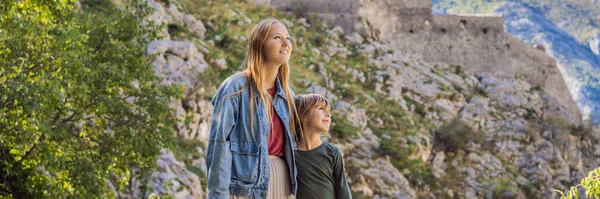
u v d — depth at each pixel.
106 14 52.38
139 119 27.61
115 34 28.25
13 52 24.22
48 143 25.08
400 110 61.19
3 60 24.02
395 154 56.06
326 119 10.46
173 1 59.31
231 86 9.98
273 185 10.12
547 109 69.00
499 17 71.81
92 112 27.09
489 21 71.56
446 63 70.12
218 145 9.81
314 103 10.45
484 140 62.22
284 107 10.29
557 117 67.31
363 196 52.69
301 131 10.48
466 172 58.88
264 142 10.00
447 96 64.75
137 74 28.36
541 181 61.53
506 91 68.75
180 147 46.62
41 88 23.47
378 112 59.34
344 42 66.19
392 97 62.12
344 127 55.78
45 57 24.80
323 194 10.38
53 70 25.03
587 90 147.62
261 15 64.81
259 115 10.00
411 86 64.19
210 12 61.25
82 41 26.95
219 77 54.53
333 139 54.59
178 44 52.53
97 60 27.92
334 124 55.59
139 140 27.16
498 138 63.44
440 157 58.88
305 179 10.39
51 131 25.03
